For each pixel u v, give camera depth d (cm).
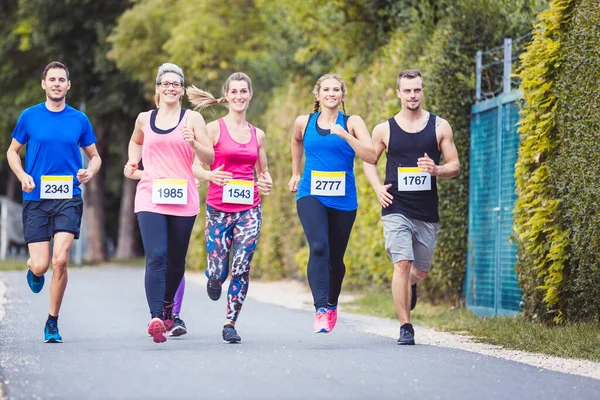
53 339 1944
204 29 6500
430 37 3077
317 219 1911
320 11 4331
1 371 1491
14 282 4303
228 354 1714
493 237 2675
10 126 8394
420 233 2012
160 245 1875
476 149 2795
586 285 2067
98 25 7925
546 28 2194
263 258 4762
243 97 1961
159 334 1827
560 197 2177
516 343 1962
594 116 2023
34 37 8050
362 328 2356
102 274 5606
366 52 4097
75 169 1981
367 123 3472
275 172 4700
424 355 1714
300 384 1366
